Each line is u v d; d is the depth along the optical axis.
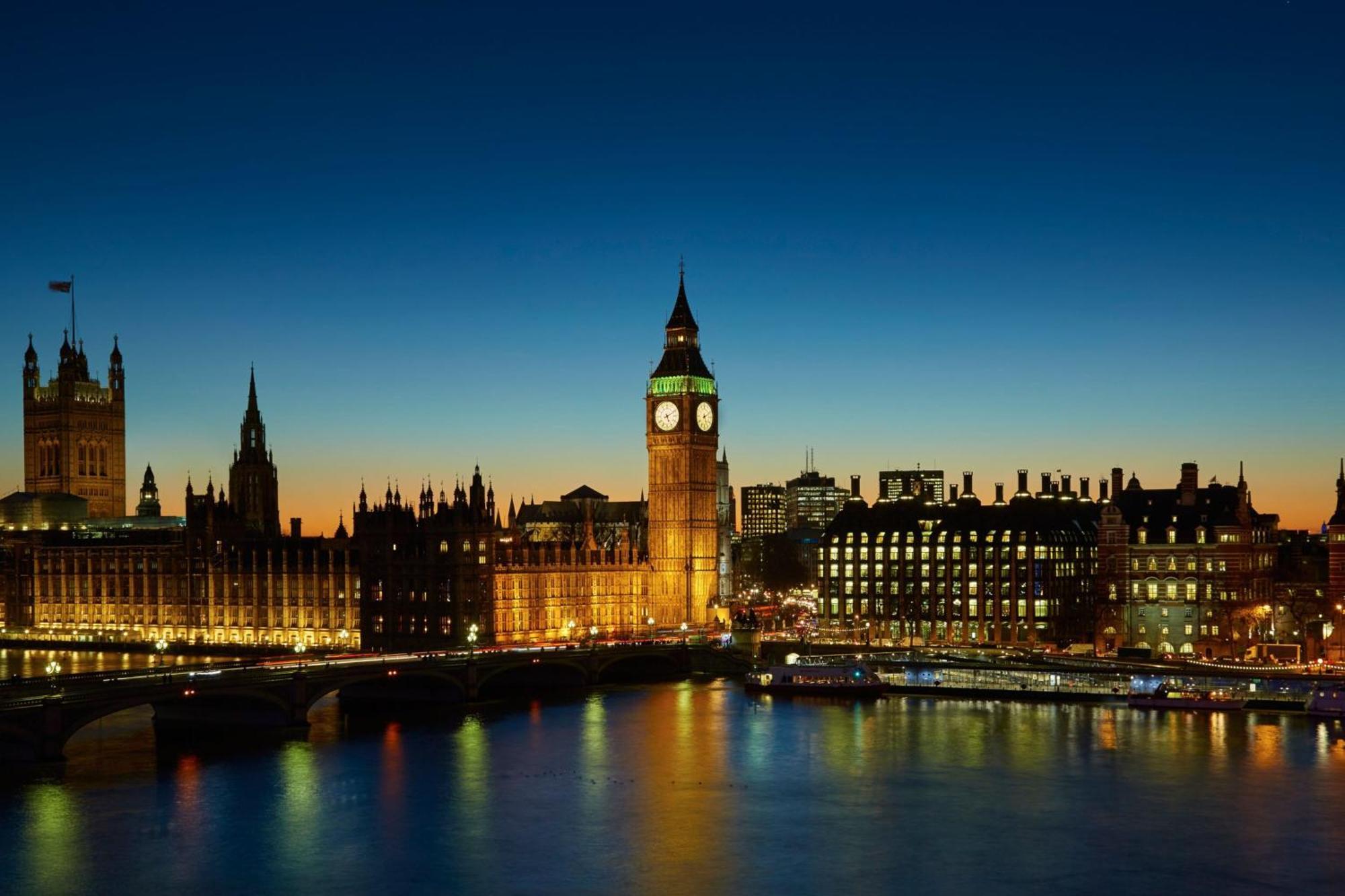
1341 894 133.88
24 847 146.88
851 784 175.75
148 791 170.25
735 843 149.88
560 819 159.12
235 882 136.25
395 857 144.25
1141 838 151.00
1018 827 155.62
